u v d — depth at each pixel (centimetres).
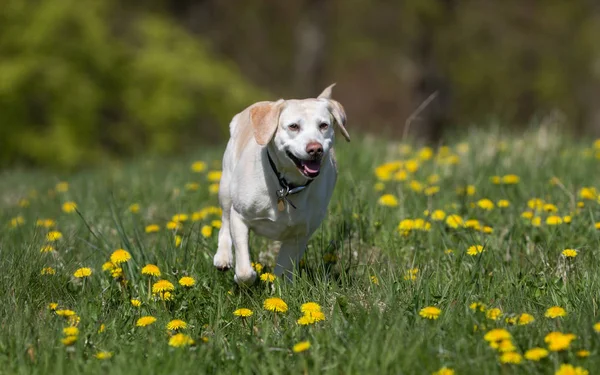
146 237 994
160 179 1460
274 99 3866
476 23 3716
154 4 4197
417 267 805
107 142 3650
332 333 634
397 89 4809
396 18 4112
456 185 1161
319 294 723
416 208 1007
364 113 4828
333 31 4212
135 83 3612
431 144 1691
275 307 671
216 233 955
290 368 592
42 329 652
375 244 927
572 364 568
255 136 738
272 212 762
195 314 725
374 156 1388
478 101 4638
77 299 751
